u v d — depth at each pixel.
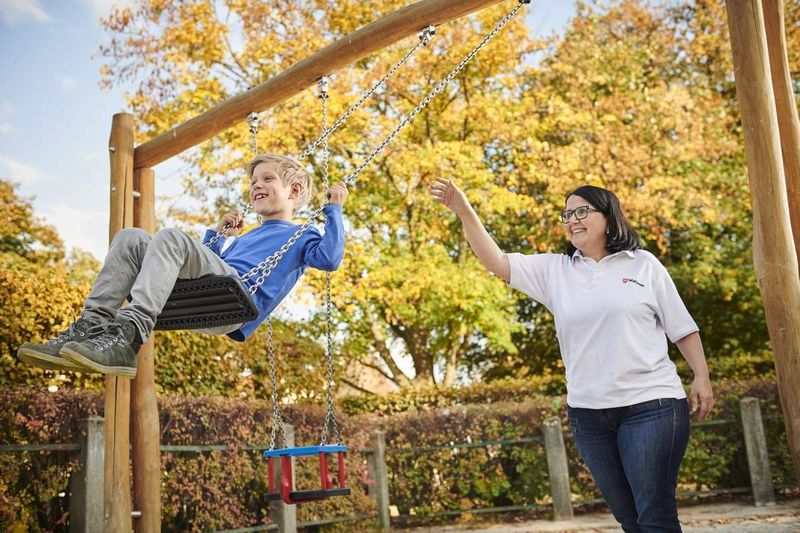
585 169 12.21
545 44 13.27
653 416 2.88
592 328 3.02
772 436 8.38
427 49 11.62
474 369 15.85
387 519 8.29
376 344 13.48
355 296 10.99
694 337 3.10
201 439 6.27
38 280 6.44
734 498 8.52
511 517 8.56
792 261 3.85
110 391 4.87
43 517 5.16
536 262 3.31
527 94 12.91
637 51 14.52
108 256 3.14
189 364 7.61
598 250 3.22
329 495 3.58
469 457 8.66
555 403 8.72
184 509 5.95
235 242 3.60
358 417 8.95
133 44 11.95
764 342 14.03
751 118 3.95
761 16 4.02
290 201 3.81
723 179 13.53
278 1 11.94
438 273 11.20
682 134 12.92
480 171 11.56
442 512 8.53
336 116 11.16
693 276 13.52
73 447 5.21
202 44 11.76
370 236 12.34
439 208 12.09
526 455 8.53
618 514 3.11
